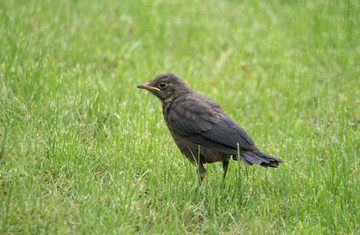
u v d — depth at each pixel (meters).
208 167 10.06
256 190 9.24
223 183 9.17
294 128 11.88
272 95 13.80
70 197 8.23
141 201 8.27
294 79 14.54
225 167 9.46
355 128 11.72
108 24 16.91
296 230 8.01
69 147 9.60
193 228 8.03
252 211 8.38
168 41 16.56
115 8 17.80
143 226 7.76
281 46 16.55
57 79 12.29
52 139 9.66
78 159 9.34
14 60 12.71
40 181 8.55
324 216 8.30
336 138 11.05
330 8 19.22
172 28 17.31
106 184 8.93
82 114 11.34
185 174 9.50
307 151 10.70
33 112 10.62
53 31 15.14
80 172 9.01
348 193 8.93
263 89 13.95
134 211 8.05
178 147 9.64
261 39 17.11
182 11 18.55
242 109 13.13
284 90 14.10
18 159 8.74
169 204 8.34
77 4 17.61
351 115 12.31
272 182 9.56
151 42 16.16
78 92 11.79
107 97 12.00
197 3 19.31
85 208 7.79
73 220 7.62
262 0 20.22
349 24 17.92
